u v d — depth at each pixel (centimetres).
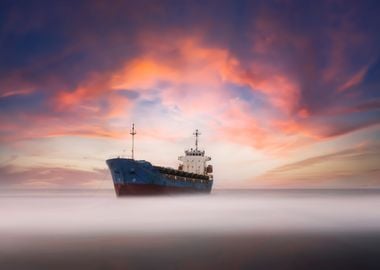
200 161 11306
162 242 3781
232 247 3544
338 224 5262
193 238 4025
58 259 3045
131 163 7706
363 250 3406
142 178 7762
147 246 3591
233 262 2961
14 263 2912
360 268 2778
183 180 9175
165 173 8331
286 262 2956
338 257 3119
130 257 3117
